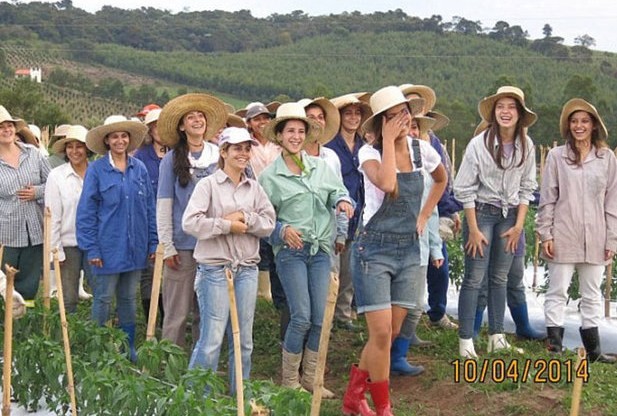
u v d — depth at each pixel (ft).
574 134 25.93
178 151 23.57
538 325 31.83
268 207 21.50
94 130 24.91
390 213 19.51
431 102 30.81
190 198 21.68
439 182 20.76
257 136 26.94
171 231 23.56
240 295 21.25
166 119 23.53
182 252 23.70
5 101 144.05
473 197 24.76
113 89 260.62
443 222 28.81
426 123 26.86
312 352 22.91
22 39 347.97
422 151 20.48
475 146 24.73
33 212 28.73
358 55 313.12
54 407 21.08
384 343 19.72
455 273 36.96
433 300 29.94
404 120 19.19
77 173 27.50
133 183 25.14
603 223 26.23
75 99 251.80
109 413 19.65
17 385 22.24
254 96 283.79
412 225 19.72
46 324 23.38
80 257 27.25
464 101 246.88
